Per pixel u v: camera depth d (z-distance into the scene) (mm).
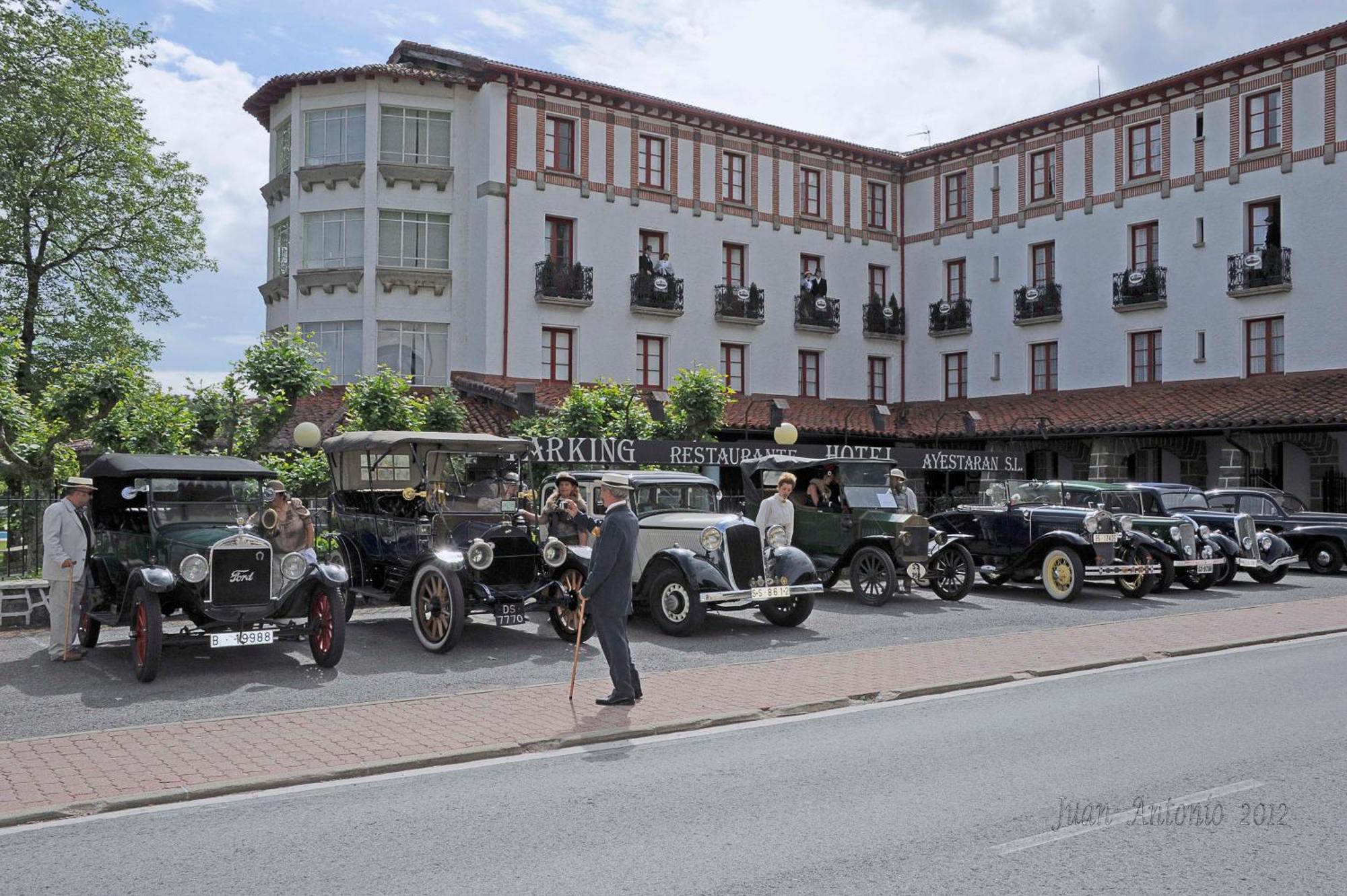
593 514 14844
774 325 37406
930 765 7195
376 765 7184
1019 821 5941
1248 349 32000
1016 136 37656
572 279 32656
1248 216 32062
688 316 35344
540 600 12758
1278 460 30469
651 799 6441
